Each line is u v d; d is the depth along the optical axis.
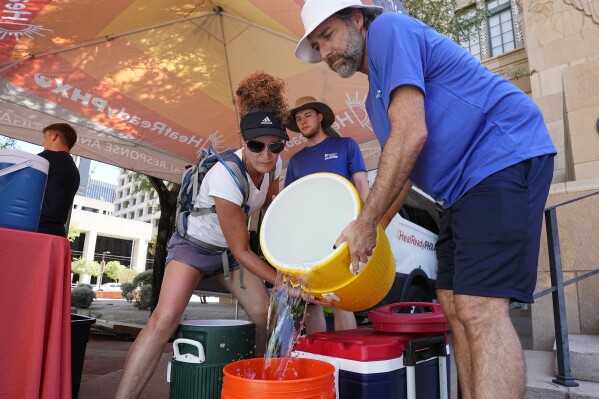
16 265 1.36
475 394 1.20
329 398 1.17
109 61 3.43
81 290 9.69
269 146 1.84
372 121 1.67
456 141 1.37
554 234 2.37
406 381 1.51
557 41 7.26
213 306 11.03
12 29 2.92
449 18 7.90
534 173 1.31
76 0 2.76
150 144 4.40
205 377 1.74
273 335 1.49
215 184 1.88
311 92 3.79
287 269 1.44
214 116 4.27
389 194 1.26
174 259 2.06
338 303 1.49
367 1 2.04
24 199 1.48
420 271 4.63
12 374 1.33
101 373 3.37
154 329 1.87
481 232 1.28
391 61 1.34
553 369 2.54
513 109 1.37
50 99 3.61
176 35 3.40
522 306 2.20
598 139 3.85
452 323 1.59
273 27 3.21
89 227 56.22
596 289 3.11
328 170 2.71
